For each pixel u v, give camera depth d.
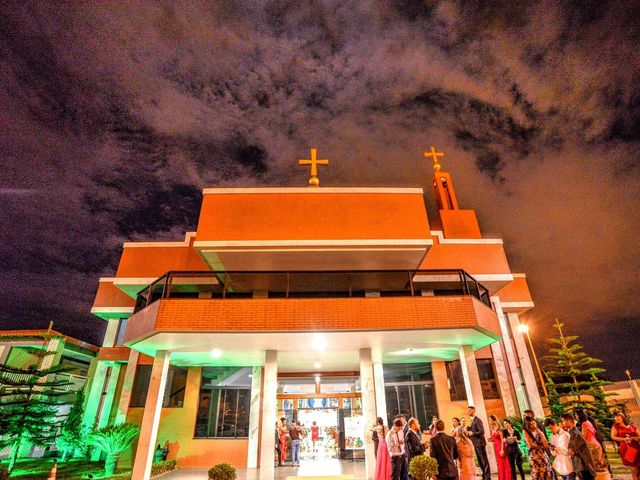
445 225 20.62
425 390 16.12
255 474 12.66
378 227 12.90
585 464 6.33
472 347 13.32
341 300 11.53
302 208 13.13
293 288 14.94
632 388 26.70
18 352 18.75
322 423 16.61
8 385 14.59
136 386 15.92
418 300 11.65
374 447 11.34
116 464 14.17
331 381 17.97
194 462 14.59
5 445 13.23
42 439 14.08
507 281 15.60
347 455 15.74
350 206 13.25
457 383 15.98
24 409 13.70
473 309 11.58
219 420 15.55
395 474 8.12
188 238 16.36
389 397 16.30
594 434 7.81
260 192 13.38
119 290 17.56
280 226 12.79
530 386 16.62
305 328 11.01
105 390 17.08
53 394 14.89
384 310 11.41
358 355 14.35
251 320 11.04
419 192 13.64
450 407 15.42
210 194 13.30
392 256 13.35
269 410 11.86
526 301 18.11
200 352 13.33
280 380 17.55
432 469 6.66
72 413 15.91
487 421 12.10
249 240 12.51
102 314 17.27
